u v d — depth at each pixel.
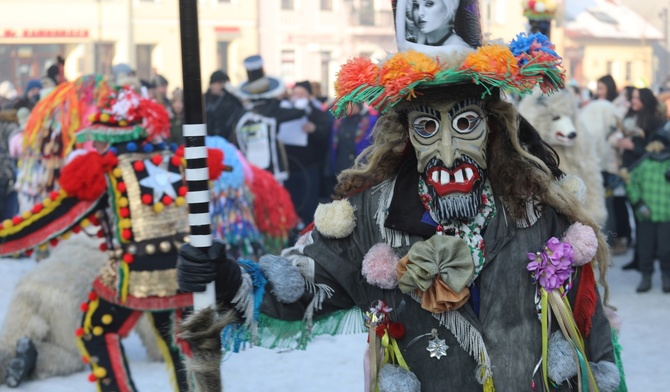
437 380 3.50
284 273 3.52
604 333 3.60
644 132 10.57
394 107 3.58
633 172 10.13
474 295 3.53
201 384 3.43
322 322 3.66
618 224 12.50
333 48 40.16
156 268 5.55
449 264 3.42
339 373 7.09
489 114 3.59
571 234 3.54
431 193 3.52
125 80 10.65
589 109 11.23
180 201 5.65
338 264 3.58
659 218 10.00
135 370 7.20
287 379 6.91
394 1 3.61
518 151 3.55
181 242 5.59
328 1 40.03
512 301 3.50
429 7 3.51
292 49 40.59
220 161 6.14
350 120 12.97
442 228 3.53
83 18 40.53
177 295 5.55
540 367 3.49
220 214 8.67
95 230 7.90
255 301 3.50
